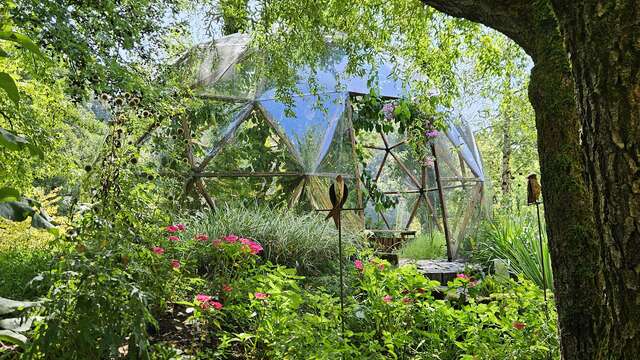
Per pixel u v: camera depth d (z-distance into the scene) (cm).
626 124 165
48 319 279
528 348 359
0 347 317
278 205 850
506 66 669
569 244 258
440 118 731
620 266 168
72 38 637
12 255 618
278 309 387
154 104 716
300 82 893
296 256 596
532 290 430
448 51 629
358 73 650
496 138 1675
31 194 671
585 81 176
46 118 707
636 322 165
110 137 404
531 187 379
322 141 882
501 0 287
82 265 296
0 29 136
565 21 182
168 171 634
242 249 479
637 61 165
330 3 607
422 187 1159
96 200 380
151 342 386
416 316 417
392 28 618
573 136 262
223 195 856
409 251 986
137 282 350
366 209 1160
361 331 423
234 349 408
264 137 897
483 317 387
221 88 909
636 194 164
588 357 250
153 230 429
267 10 602
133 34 735
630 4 166
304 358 355
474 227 1041
